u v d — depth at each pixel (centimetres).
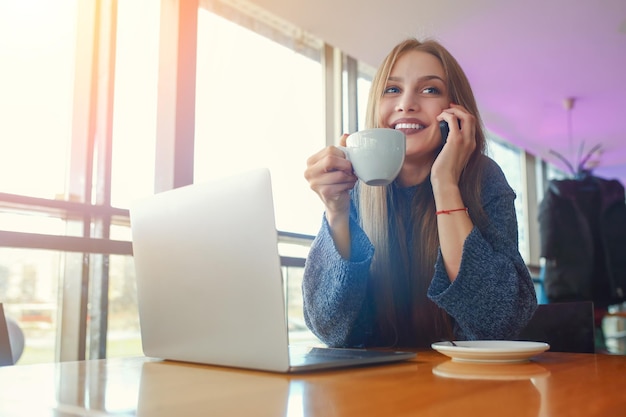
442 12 279
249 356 67
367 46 307
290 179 278
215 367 73
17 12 184
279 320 63
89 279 193
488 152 141
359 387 56
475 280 95
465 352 73
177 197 75
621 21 291
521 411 44
